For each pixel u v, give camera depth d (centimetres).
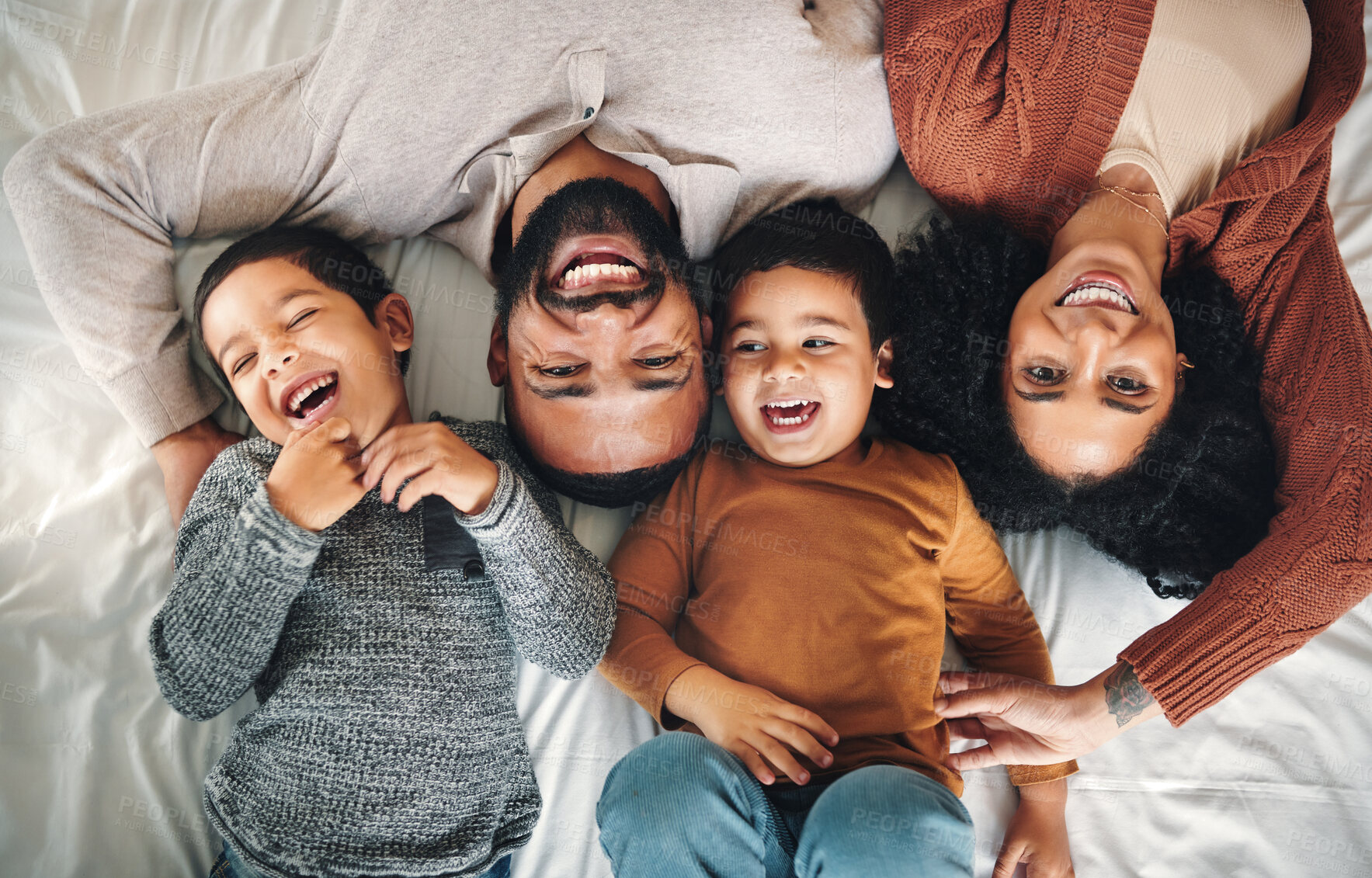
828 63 116
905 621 105
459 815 94
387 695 92
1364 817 114
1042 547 124
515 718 102
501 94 108
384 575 95
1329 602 103
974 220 129
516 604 97
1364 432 105
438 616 96
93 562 110
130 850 101
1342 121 137
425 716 93
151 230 113
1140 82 116
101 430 115
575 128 108
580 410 108
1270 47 115
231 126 109
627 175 114
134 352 110
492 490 93
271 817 90
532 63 107
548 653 100
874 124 122
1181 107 115
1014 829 112
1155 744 117
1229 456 114
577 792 109
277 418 101
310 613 95
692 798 86
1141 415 106
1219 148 116
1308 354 112
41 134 108
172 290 115
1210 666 102
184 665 92
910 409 123
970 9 114
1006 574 116
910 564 107
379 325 110
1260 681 119
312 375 102
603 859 107
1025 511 120
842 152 119
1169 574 121
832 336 110
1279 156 111
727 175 113
